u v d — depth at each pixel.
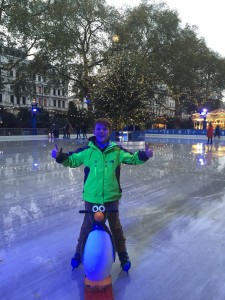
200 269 3.14
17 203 5.53
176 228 4.32
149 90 22.80
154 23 37.59
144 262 3.29
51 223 4.49
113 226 3.04
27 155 13.45
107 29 35.09
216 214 4.95
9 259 3.35
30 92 34.94
